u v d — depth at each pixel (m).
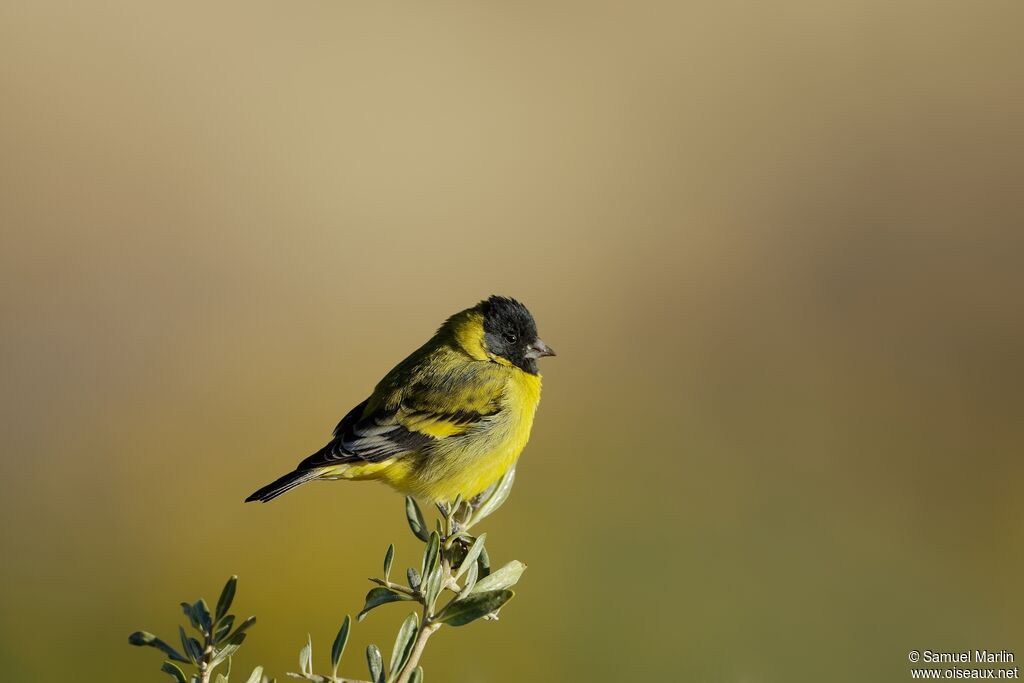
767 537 12.86
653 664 10.77
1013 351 18.05
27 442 14.42
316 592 11.60
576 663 10.72
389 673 4.51
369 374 16.50
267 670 10.64
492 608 4.52
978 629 11.20
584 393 16.75
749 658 10.84
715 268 20.61
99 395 15.85
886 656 11.02
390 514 12.43
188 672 10.16
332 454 8.12
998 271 20.05
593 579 11.88
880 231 21.33
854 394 16.83
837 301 19.56
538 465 14.12
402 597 4.62
